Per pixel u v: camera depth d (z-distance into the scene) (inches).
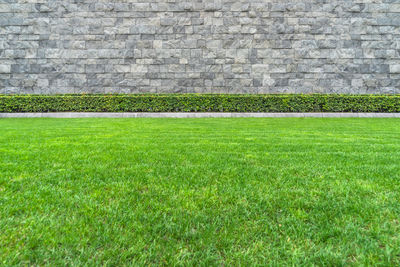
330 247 58.6
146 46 547.2
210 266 52.4
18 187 96.6
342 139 219.8
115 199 85.2
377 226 68.3
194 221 70.2
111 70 547.2
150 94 519.8
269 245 59.7
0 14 541.6
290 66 547.8
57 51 544.4
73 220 70.5
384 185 100.7
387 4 545.3
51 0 543.2
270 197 86.4
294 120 391.9
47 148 173.9
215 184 100.0
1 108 474.6
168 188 95.5
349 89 546.0
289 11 546.9
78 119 404.5
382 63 545.6
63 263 52.7
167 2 547.5
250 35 547.5
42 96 485.7
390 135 244.5
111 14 546.6
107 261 52.9
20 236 62.5
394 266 52.7
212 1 547.2
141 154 154.6
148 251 56.9
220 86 548.7
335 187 97.7
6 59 542.9
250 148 176.2
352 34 546.3
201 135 240.8
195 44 547.2
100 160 138.8
